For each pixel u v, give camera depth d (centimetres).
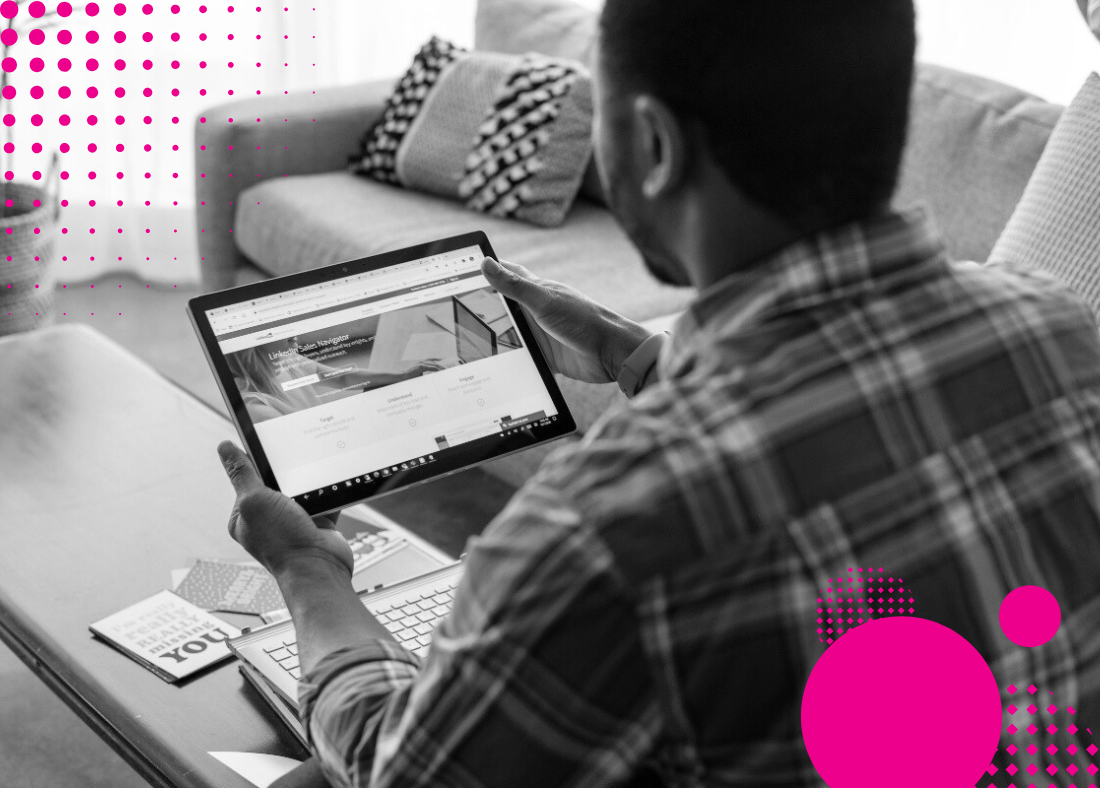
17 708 182
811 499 57
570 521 56
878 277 61
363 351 113
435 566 131
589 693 57
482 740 59
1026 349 63
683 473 56
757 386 58
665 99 58
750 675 56
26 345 186
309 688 79
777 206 59
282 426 108
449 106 266
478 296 119
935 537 58
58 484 146
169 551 132
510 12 288
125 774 170
